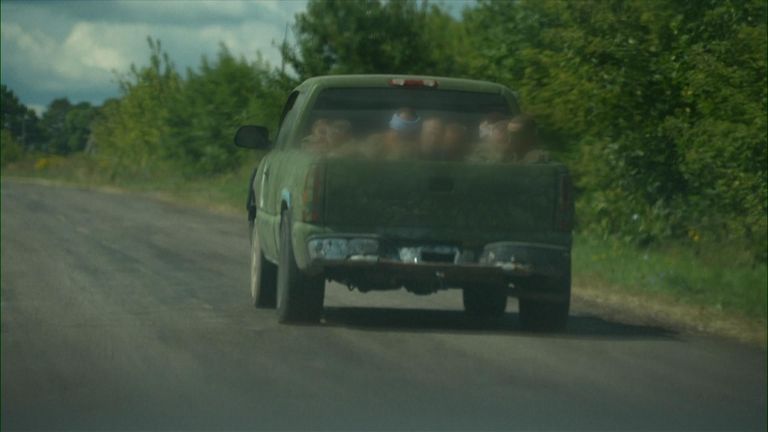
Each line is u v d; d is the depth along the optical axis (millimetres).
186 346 14844
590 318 18156
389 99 17875
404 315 18016
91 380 12844
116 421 11094
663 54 25359
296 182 16078
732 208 23203
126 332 15836
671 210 27375
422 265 15617
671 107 25922
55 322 16688
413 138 17141
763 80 21828
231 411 11492
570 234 16000
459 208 15750
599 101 25984
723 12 23672
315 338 15523
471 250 15836
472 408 11758
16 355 14211
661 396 12508
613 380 13273
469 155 17250
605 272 23125
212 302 18969
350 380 12938
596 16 25547
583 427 11125
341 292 20562
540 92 27484
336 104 17812
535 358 14484
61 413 11383
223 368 13500
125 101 84000
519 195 15805
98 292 20156
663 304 19625
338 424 11047
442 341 15523
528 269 15727
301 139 17641
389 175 15641
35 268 24016
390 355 14430
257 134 19547
